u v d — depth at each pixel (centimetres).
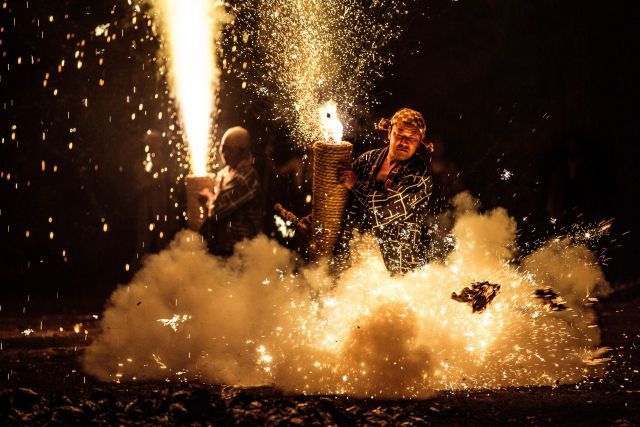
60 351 1114
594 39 2289
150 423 683
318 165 934
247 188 1180
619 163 2309
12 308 1738
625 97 2316
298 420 679
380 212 905
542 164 2161
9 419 669
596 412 755
